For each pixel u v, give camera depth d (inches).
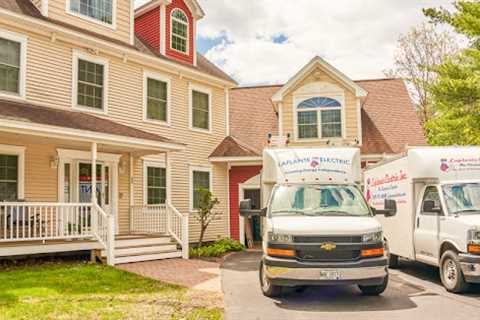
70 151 594.6
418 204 446.6
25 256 503.5
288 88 854.5
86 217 529.7
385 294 370.6
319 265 315.3
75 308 314.5
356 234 322.0
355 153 411.5
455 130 753.6
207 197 700.7
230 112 958.4
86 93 627.5
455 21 689.0
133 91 688.4
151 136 615.8
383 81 986.7
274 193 381.4
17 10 557.3
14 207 516.7
